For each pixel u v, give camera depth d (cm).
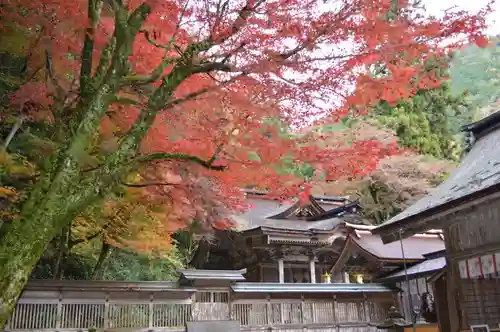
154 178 1030
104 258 1638
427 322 1278
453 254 1008
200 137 957
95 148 938
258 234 2612
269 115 841
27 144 950
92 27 717
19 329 1295
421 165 3250
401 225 1017
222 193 1188
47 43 897
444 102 3712
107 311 1453
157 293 1565
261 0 648
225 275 1689
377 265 2081
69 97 884
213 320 1579
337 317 1931
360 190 3381
